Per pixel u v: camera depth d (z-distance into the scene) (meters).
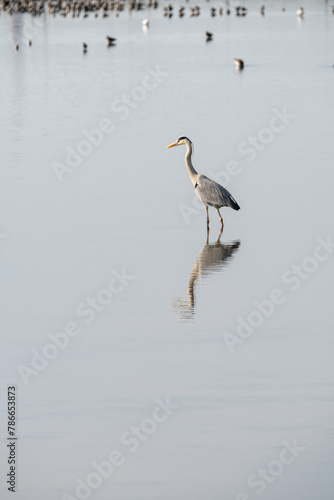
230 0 127.19
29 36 88.44
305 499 11.77
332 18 98.94
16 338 17.03
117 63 66.00
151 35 87.12
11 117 44.06
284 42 77.56
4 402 14.45
